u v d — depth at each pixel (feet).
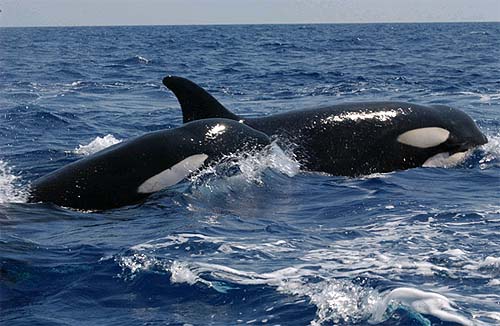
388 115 46.47
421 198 38.09
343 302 23.54
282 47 247.70
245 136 41.88
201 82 123.34
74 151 56.29
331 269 26.71
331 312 22.90
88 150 56.90
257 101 94.48
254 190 39.45
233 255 28.68
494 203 36.86
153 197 37.60
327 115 46.11
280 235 31.78
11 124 70.49
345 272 26.32
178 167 38.91
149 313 23.77
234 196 38.42
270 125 45.44
